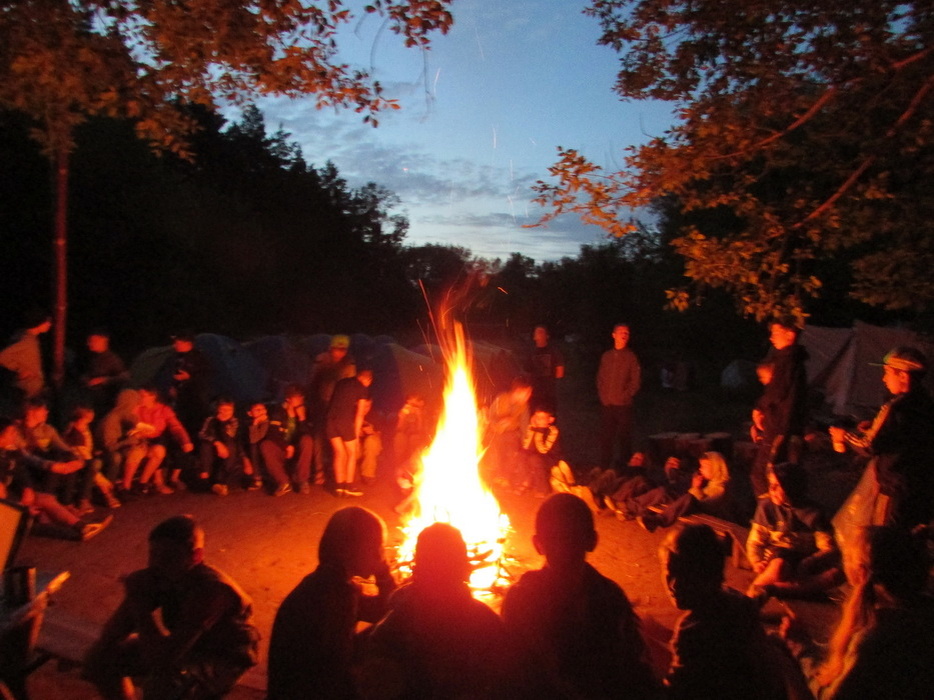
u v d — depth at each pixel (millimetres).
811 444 12320
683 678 2871
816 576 5215
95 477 7727
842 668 3051
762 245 7477
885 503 5074
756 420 7324
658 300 22266
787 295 7547
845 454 12109
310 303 39031
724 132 7113
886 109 7672
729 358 23984
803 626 4062
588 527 2932
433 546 2756
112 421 8102
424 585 2746
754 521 5613
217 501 8312
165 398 10930
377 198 44594
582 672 2852
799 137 8828
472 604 2770
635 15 7391
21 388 8852
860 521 5340
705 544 2910
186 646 3295
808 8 6660
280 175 40969
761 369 7254
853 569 3154
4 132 19734
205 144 39281
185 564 3365
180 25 6398
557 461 8883
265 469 8797
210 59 6723
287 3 6414
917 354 5082
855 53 6516
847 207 7664
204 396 9125
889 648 2809
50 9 6777
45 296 22562
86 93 7387
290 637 3020
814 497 9867
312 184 41625
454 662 2664
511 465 8969
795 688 3361
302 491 8648
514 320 33000
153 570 3424
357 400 8531
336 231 42219
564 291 24594
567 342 25781
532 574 3016
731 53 7016
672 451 11398
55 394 9375
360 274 42312
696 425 15891
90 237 23344
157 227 24938
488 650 2705
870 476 5387
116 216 24000
